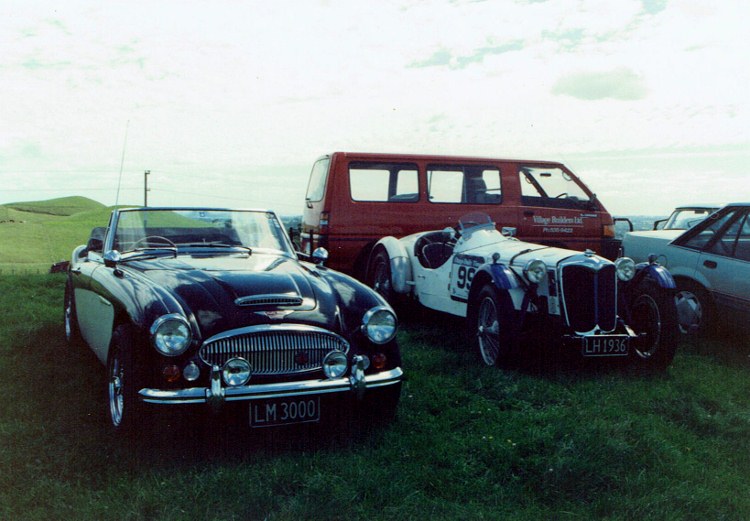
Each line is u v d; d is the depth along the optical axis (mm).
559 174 9297
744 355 6086
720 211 6660
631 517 2912
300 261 4809
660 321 5305
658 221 11672
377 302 3934
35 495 2961
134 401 3328
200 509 2846
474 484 3209
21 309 7727
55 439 3652
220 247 4895
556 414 4141
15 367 5168
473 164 8992
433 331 6832
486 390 4770
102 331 4273
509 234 6645
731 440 3941
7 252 90000
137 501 2895
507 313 5168
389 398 3861
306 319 3586
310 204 9234
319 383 3500
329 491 3004
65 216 185125
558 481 3205
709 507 3004
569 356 5520
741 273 6195
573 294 5172
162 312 3357
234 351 3389
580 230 9227
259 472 3227
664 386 4957
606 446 3562
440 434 3838
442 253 7129
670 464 3465
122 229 4824
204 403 3293
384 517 2846
